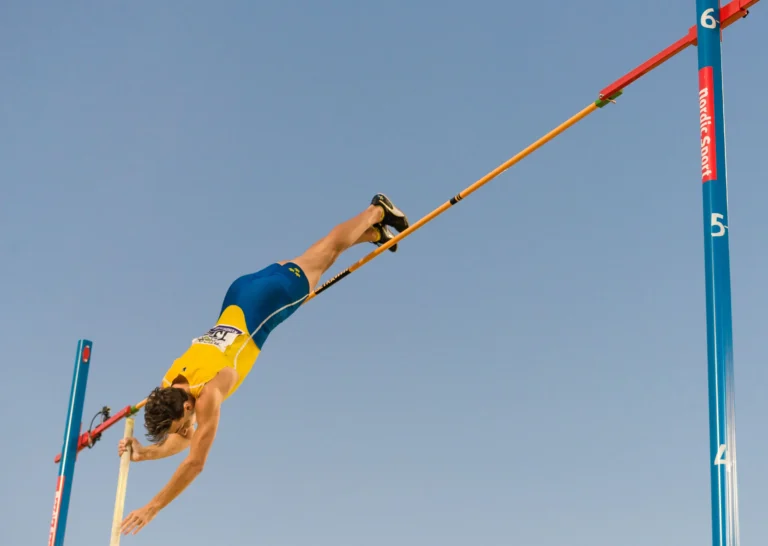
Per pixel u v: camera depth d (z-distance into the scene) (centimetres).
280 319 593
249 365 562
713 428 321
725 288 337
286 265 600
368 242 658
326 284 642
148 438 481
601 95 476
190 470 477
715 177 351
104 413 727
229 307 572
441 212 585
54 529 696
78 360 742
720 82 365
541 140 522
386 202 645
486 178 560
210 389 502
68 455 717
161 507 469
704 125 361
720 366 326
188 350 529
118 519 532
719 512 312
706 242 345
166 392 487
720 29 374
